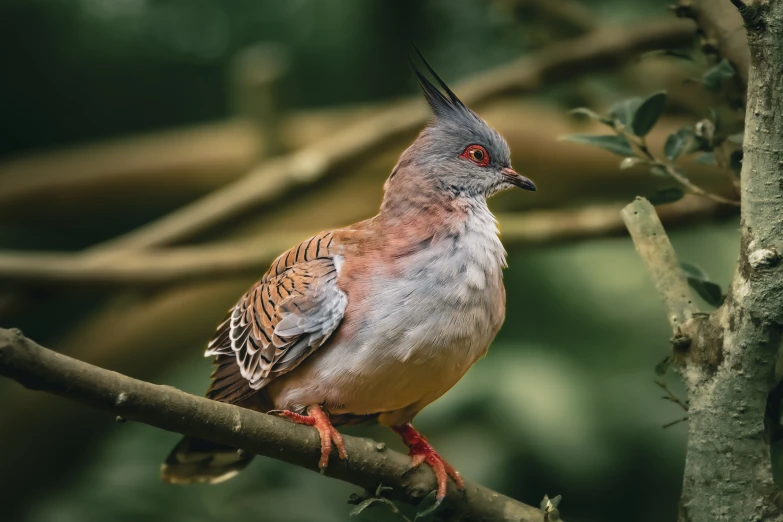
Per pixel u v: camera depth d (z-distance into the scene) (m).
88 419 13.45
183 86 15.68
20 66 14.98
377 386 6.33
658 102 6.10
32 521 11.07
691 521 4.86
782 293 4.62
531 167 13.87
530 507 6.07
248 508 10.52
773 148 4.63
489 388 11.36
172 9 14.70
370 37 14.20
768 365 4.73
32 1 14.34
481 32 13.21
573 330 12.77
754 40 4.62
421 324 6.24
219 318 13.61
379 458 5.85
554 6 11.71
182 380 13.58
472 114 7.52
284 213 14.17
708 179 12.39
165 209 15.86
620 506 11.27
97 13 14.68
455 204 7.01
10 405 13.27
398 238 6.63
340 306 6.38
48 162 14.64
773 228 4.65
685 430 11.36
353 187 14.16
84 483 11.51
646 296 12.80
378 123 12.12
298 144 13.97
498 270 6.75
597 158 13.66
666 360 5.25
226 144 14.34
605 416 11.32
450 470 6.09
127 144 14.77
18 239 16.08
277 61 13.53
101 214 15.02
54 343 15.85
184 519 10.52
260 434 5.35
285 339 6.45
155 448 11.38
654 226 5.50
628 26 11.60
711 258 12.53
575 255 13.06
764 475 4.76
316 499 10.70
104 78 15.39
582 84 12.13
